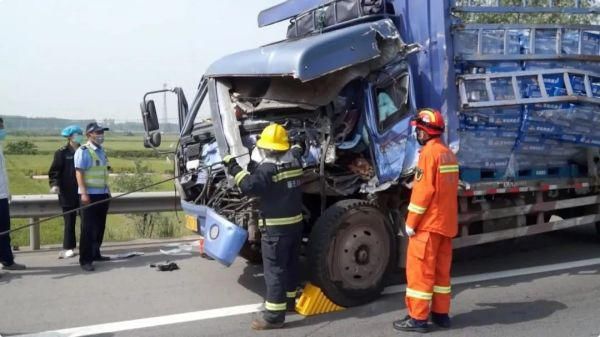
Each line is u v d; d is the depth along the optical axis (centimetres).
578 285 630
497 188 645
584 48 672
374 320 524
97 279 670
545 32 641
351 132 590
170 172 894
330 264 542
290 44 561
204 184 614
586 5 691
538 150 673
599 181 738
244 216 546
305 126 590
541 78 632
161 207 905
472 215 638
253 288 629
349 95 586
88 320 532
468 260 744
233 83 660
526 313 541
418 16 604
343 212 547
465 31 594
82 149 720
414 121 502
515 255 768
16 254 802
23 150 8162
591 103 663
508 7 624
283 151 499
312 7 709
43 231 1206
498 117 616
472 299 583
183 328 511
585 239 858
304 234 615
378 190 570
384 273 575
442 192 483
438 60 587
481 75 598
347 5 634
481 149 629
